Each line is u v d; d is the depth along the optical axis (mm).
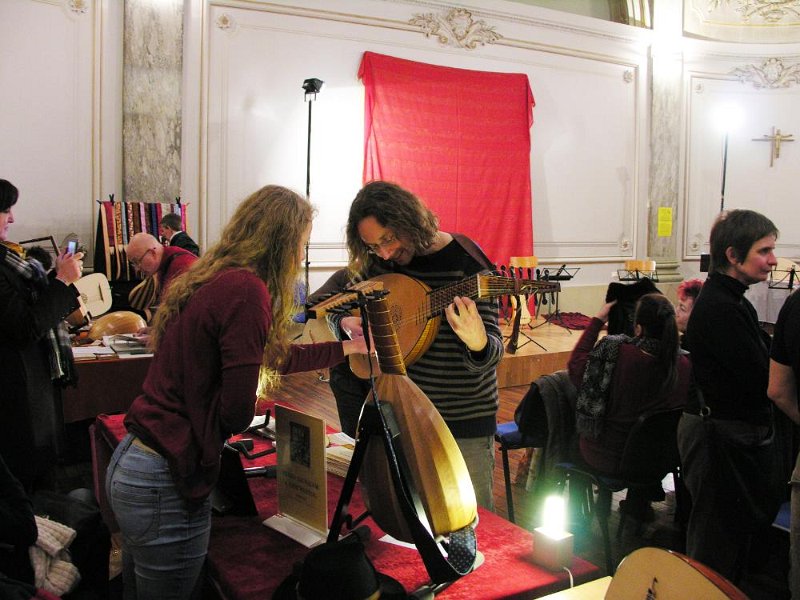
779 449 2266
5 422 2588
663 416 2604
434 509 1389
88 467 3980
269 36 6828
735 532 2184
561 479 3133
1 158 5730
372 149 7316
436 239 1944
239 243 1493
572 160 8742
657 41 9125
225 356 1398
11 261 2572
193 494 1438
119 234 5828
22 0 5730
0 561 1646
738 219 2121
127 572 1844
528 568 1521
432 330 1876
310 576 1178
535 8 8242
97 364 3709
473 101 7820
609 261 9133
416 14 7535
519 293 1801
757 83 9586
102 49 6090
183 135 6477
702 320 2150
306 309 1467
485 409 1981
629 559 1112
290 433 1734
